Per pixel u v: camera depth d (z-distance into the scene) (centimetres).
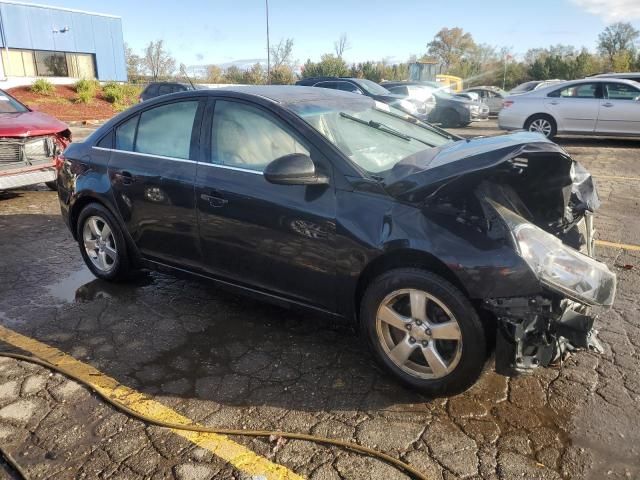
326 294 311
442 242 263
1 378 314
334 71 4234
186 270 386
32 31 3077
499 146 275
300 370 319
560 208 306
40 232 605
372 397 292
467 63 6750
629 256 503
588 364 320
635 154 1141
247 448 255
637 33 5700
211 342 353
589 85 1234
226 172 343
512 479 234
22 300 420
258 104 339
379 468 241
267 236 323
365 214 287
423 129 403
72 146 459
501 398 289
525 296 248
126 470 242
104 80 3509
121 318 388
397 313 288
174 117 382
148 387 303
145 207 390
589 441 256
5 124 694
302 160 289
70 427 271
